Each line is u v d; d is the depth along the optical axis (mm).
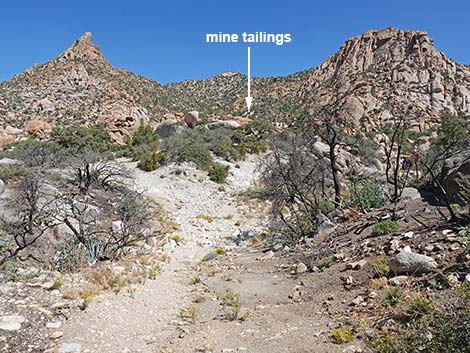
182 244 13109
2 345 4742
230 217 18469
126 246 11219
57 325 5387
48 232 11680
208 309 6562
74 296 6426
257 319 5871
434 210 9609
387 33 86125
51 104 84688
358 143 24719
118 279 7656
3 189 14977
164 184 22969
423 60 72125
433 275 5715
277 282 7809
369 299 5672
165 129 40406
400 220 9430
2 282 6910
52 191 14891
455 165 11250
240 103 87250
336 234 10375
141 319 5996
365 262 7246
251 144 35344
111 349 4938
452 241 6734
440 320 4066
